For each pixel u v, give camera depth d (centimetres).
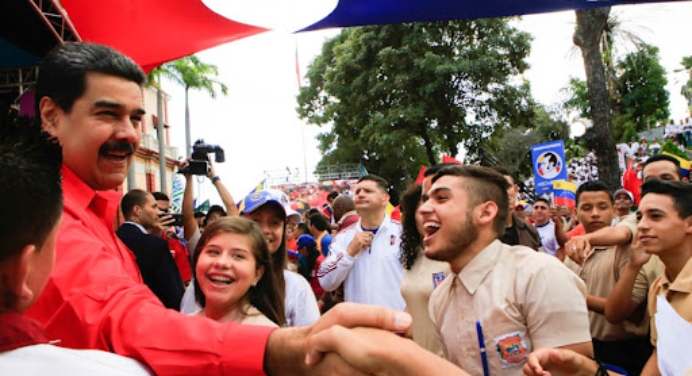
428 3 429
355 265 402
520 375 198
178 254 566
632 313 310
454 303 224
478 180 216
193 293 281
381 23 464
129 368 83
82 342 98
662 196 232
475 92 2008
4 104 83
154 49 477
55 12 482
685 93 2738
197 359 87
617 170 813
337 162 3198
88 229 125
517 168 2862
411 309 317
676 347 170
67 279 103
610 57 920
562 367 180
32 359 72
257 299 238
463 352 214
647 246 237
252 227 233
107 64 143
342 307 79
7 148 77
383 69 2050
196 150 423
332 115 2503
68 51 144
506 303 202
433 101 1991
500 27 1953
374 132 2116
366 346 72
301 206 1009
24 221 74
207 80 2484
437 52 1989
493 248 215
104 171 146
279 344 85
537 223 598
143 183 2973
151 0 411
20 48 501
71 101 142
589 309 320
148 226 398
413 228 330
